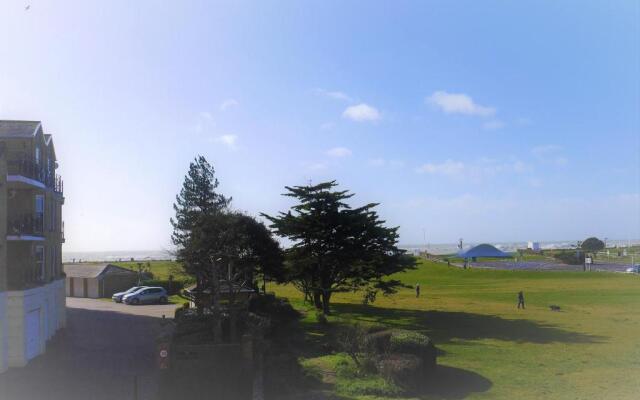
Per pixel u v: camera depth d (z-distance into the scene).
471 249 121.38
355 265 38.69
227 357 21.48
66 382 20.95
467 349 28.12
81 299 58.84
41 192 30.22
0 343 23.22
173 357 21.06
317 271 40.41
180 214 34.72
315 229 39.25
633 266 85.50
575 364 24.56
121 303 53.25
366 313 42.34
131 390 19.38
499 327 35.47
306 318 36.88
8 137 28.00
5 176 24.86
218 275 26.56
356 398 17.77
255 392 18.06
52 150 33.56
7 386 20.62
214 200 35.47
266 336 27.17
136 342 29.48
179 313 30.27
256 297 34.44
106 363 24.20
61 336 31.61
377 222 40.88
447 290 64.06
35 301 26.52
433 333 33.25
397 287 47.16
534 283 69.38
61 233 35.69
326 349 25.88
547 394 19.56
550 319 39.28
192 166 35.28
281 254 39.81
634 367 23.95
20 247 27.73
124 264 97.12
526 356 26.33
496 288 64.62
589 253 124.38
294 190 39.72
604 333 33.25
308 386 19.12
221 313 26.59
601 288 61.09
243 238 30.61
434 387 20.59
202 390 18.72
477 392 19.88
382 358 20.39
